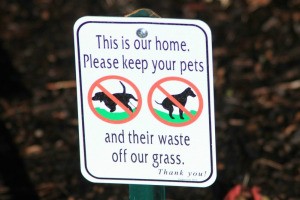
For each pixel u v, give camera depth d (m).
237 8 5.96
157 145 2.39
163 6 6.00
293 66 5.47
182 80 2.34
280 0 5.98
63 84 5.34
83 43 2.36
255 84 5.31
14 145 4.82
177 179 2.40
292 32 5.74
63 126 4.94
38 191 4.46
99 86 2.38
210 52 2.31
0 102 5.20
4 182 4.53
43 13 6.01
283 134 4.85
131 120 2.38
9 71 5.50
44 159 4.69
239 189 4.35
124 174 2.43
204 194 4.36
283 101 5.16
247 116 5.01
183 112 2.35
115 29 2.34
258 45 5.66
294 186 4.44
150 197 2.50
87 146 2.42
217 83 5.32
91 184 4.45
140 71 2.35
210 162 2.38
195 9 5.98
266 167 4.57
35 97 5.23
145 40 2.33
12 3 6.12
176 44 2.32
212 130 2.35
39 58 5.61
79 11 6.01
